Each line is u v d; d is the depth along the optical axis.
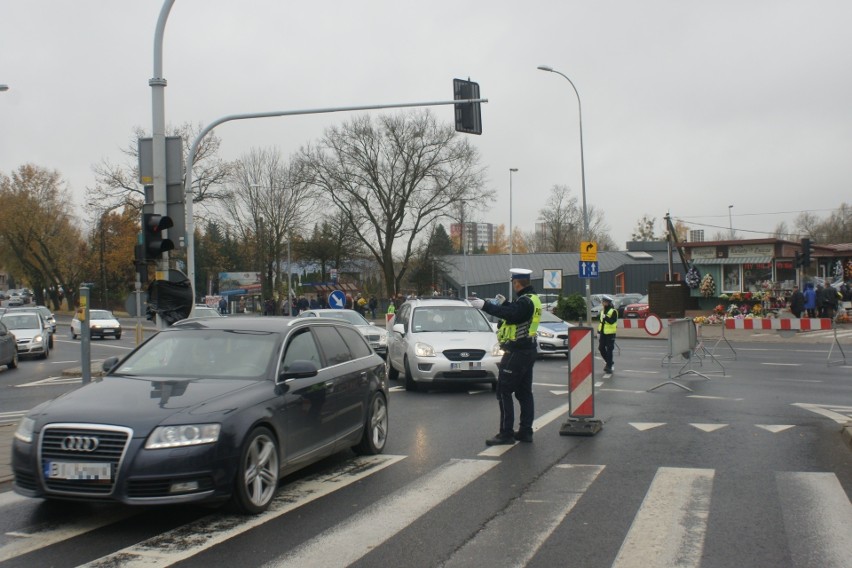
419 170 53.78
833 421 10.73
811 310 32.81
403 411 12.19
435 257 58.84
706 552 5.27
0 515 6.30
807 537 5.57
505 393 9.34
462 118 17.14
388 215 54.25
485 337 14.92
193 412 6.05
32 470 5.90
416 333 15.18
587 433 9.76
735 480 7.30
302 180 54.06
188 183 17.73
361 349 9.02
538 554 5.26
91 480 5.75
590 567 5.01
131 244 66.44
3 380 20.11
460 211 54.19
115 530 5.86
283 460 6.75
